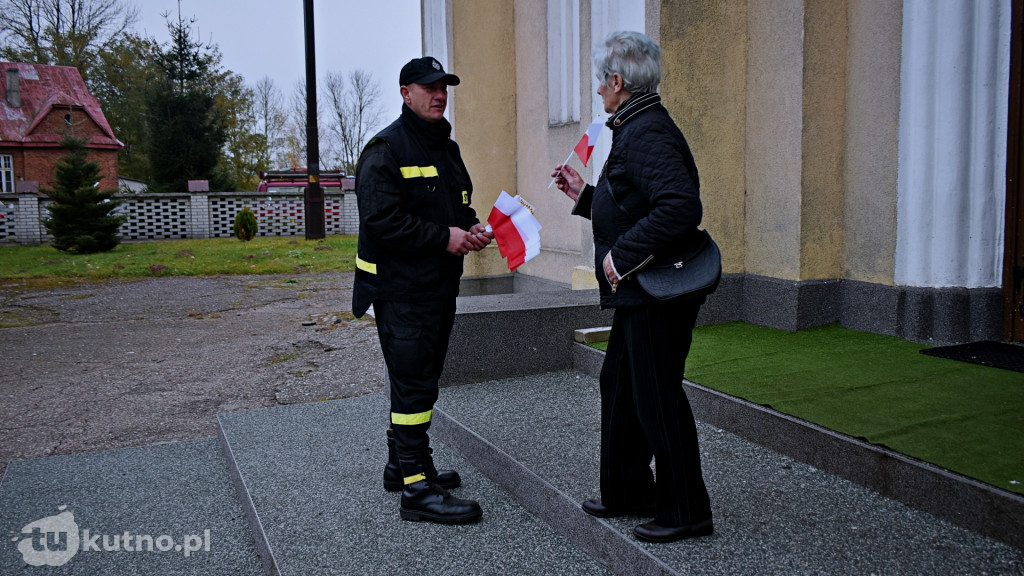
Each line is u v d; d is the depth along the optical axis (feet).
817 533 8.08
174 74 98.94
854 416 10.26
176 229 74.69
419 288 9.75
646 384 7.76
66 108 110.01
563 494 9.35
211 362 23.41
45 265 51.47
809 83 15.51
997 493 7.69
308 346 25.63
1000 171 13.85
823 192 15.93
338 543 9.52
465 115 25.73
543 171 24.89
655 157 7.26
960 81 13.83
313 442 13.75
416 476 10.08
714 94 16.62
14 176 107.86
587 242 21.26
